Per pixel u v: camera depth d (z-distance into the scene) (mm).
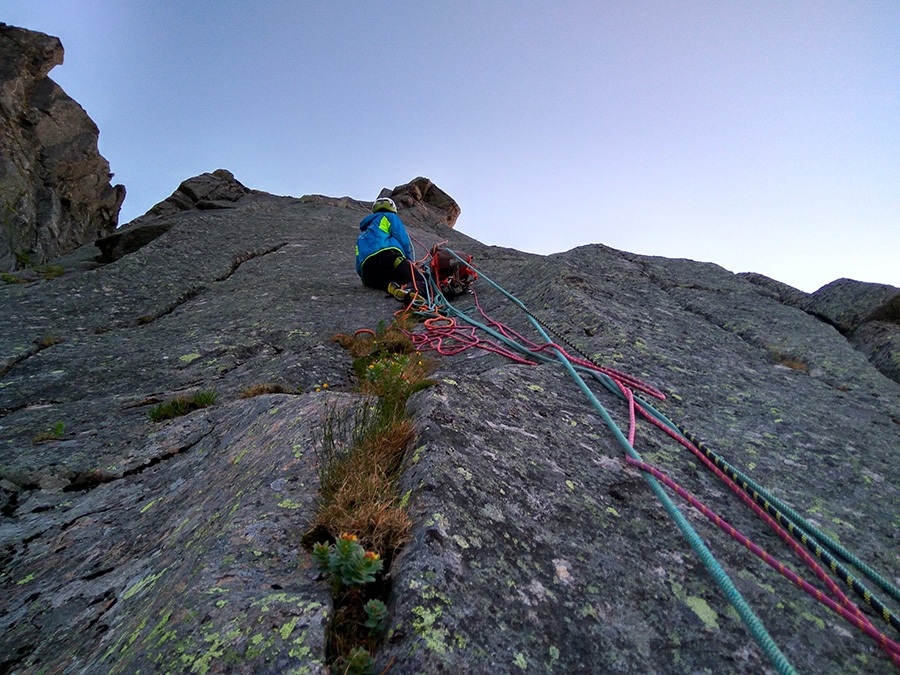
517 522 2148
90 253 17125
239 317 6973
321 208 17609
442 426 2594
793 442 3242
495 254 12500
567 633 1732
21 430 4129
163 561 2344
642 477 2688
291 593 1729
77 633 2100
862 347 5617
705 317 5867
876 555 2334
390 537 1968
